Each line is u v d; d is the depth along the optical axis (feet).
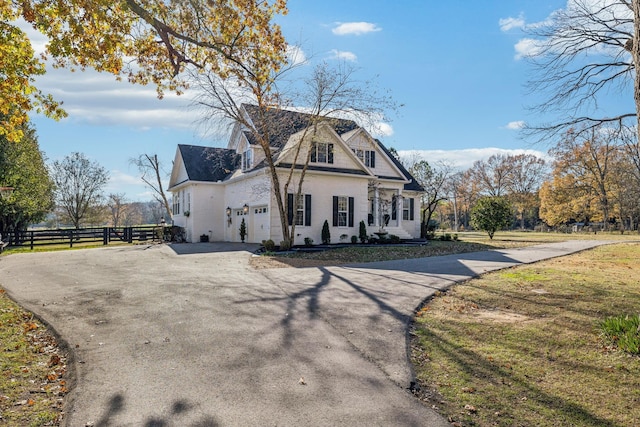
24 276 36.52
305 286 30.60
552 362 15.72
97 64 27.43
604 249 63.87
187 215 83.56
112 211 181.68
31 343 17.79
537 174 201.98
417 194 90.74
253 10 28.68
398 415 11.72
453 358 16.28
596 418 11.64
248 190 72.59
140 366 15.14
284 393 13.05
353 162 73.61
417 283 31.86
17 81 25.55
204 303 24.90
